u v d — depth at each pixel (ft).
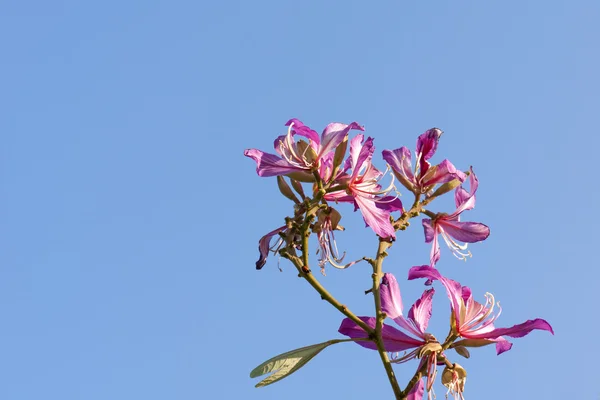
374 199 4.78
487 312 4.64
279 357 4.51
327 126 4.74
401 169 4.81
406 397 4.51
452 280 4.63
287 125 4.73
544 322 4.58
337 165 4.71
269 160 4.72
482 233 4.85
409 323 4.63
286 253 4.62
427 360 4.55
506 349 4.64
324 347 4.53
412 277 4.66
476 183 4.88
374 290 4.61
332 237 4.68
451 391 4.54
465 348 4.61
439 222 4.88
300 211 4.66
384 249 4.69
